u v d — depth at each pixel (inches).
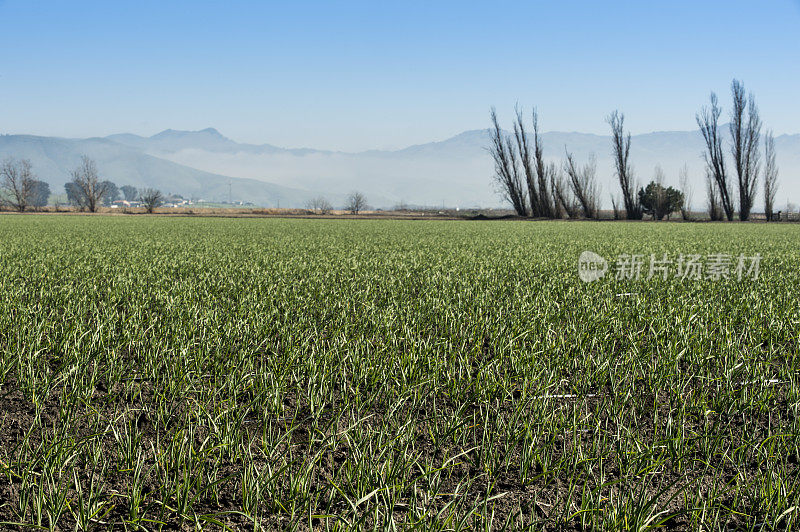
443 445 214.4
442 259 756.0
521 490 186.4
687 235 1387.8
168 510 172.9
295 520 168.2
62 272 601.6
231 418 229.6
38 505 164.4
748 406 242.7
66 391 256.7
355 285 524.4
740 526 166.9
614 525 161.0
